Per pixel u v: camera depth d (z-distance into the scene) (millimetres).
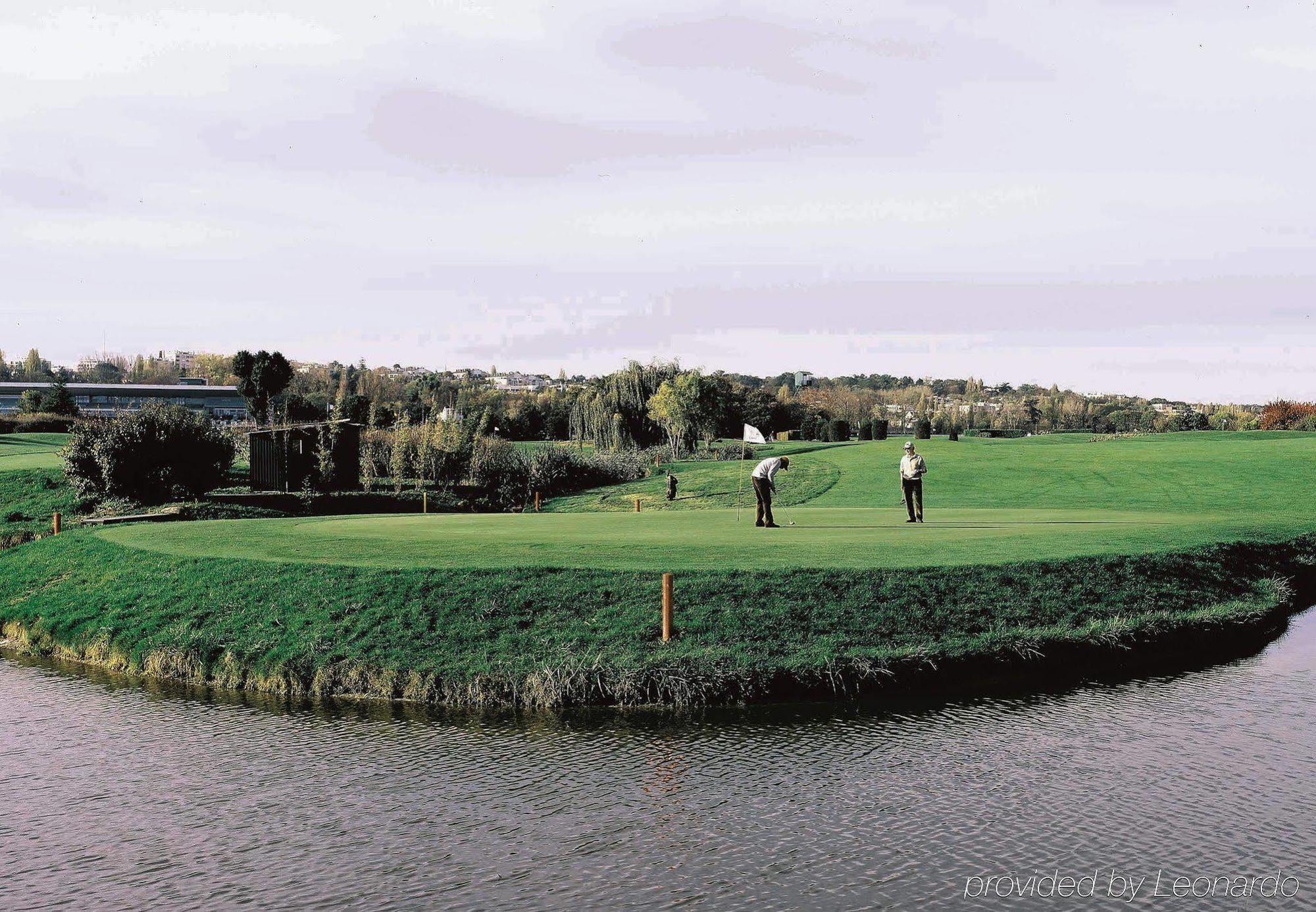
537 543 24375
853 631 18359
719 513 35375
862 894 10758
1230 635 20953
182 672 18938
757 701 16672
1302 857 11477
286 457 45562
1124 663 19078
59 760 14820
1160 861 11414
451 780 13742
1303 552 28406
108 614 21844
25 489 42656
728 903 10594
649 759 14375
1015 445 69000
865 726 15641
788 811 12711
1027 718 15984
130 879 11242
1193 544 25859
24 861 11688
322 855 11711
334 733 15641
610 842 11938
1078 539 25438
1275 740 15000
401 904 10641
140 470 40688
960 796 13086
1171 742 14953
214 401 137000
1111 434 84000
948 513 35062
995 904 10531
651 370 71125
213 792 13523
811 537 25500
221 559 23000
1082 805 12805
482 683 16938
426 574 20484
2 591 25875
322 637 18750
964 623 19094
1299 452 58688
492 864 11461
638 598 19078
